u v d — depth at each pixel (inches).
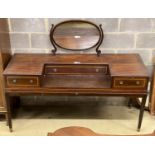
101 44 120.2
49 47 120.9
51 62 112.0
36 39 119.0
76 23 113.7
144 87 105.2
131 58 116.6
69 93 107.4
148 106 127.6
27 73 103.7
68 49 118.1
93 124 120.3
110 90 106.3
